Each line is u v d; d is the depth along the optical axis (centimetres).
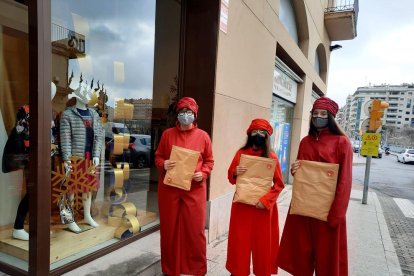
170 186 269
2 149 255
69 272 243
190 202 271
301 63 888
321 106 244
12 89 250
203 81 390
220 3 381
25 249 241
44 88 207
